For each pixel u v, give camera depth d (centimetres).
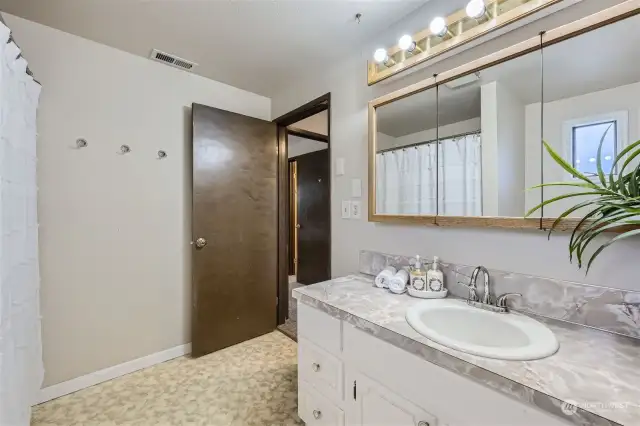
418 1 144
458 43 128
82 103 176
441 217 137
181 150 217
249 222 240
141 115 198
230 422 148
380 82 165
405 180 154
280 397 168
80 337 177
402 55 152
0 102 97
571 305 101
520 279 113
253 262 243
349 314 115
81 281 177
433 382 88
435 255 143
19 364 118
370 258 174
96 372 182
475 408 78
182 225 218
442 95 138
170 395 169
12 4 144
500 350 82
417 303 124
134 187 196
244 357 213
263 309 250
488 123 122
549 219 105
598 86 96
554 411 63
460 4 132
